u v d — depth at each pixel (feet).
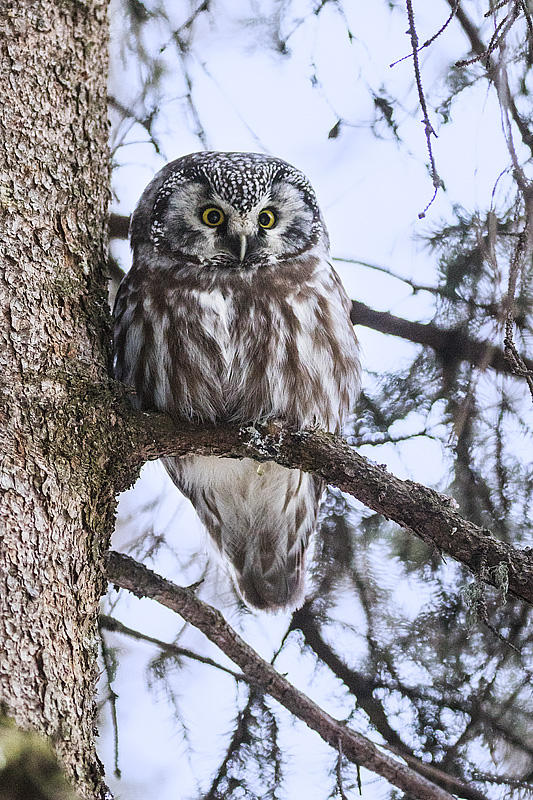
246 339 26.43
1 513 17.43
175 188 27.40
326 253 28.81
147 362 26.50
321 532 30.17
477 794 27.20
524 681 28.45
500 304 24.35
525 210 20.25
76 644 17.84
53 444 18.58
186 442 22.04
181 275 26.76
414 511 21.95
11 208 19.84
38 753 15.84
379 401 29.89
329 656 29.01
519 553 21.50
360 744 24.67
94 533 19.26
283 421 23.93
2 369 18.62
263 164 27.71
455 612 29.14
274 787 27.25
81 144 21.35
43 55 20.93
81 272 20.68
